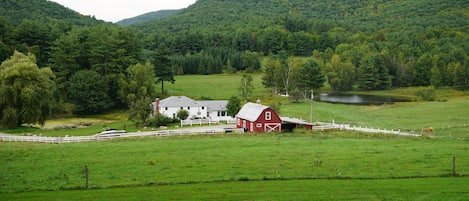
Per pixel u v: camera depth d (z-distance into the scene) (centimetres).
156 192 3550
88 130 8612
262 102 12781
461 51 19288
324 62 19538
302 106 11850
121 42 14175
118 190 3647
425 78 17625
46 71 9431
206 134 7031
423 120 9338
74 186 3775
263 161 4634
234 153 5072
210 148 5441
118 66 13088
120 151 5288
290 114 10519
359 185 3734
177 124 8919
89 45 13550
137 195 3462
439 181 3862
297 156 4875
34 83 8938
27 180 3969
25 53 13562
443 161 4588
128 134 6919
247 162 4584
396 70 18125
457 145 5662
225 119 9375
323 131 7519
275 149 5331
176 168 4353
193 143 5834
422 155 4894
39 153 5219
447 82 16700
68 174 4191
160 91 15038
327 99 14300
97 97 11825
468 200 3284
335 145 5647
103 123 10256
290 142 5906
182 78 18562
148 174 4147
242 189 3612
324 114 10494
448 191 3522
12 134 7875
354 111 11094
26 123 9156
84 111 11950
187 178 3991
